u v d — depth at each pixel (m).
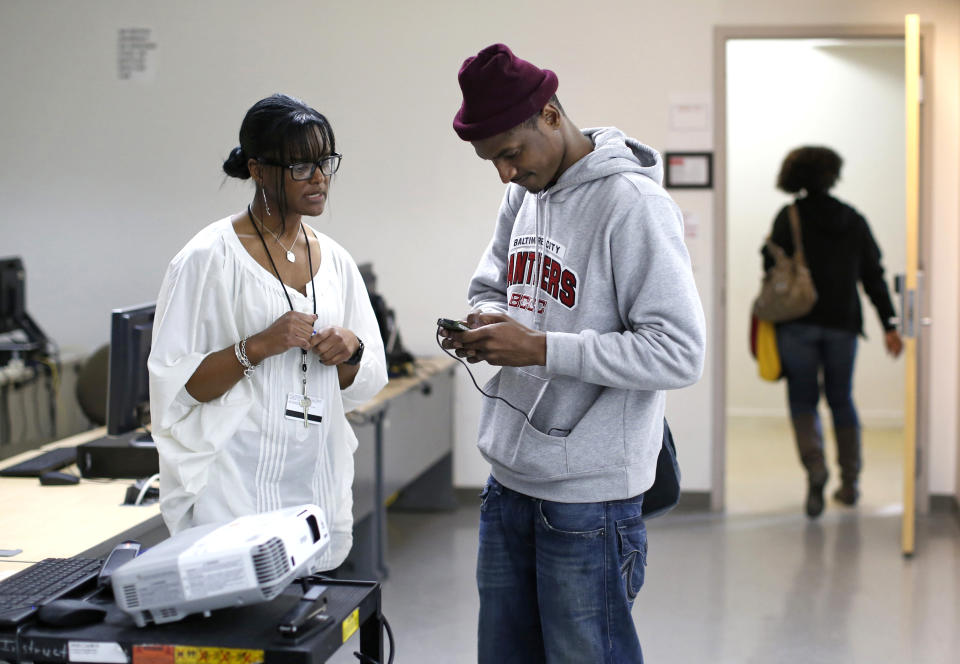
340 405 2.00
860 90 7.00
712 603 3.67
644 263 1.65
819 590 3.78
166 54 5.02
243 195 5.06
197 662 1.33
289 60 4.95
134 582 1.34
